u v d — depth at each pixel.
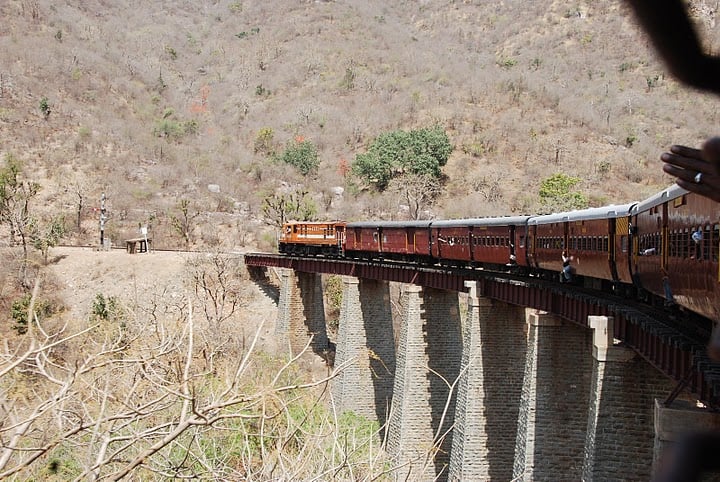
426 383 42.44
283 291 65.75
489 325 35.91
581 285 33.88
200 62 160.12
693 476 2.69
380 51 157.00
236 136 126.75
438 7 183.62
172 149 114.06
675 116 115.12
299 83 146.38
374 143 111.88
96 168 101.56
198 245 88.31
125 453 16.11
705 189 2.81
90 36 147.62
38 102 113.69
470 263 44.50
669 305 22.22
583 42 148.25
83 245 84.31
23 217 70.88
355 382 50.56
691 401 21.12
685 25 2.05
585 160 106.31
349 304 51.53
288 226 69.62
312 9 178.00
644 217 24.95
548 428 29.44
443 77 140.00
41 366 10.52
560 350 29.58
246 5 189.38
